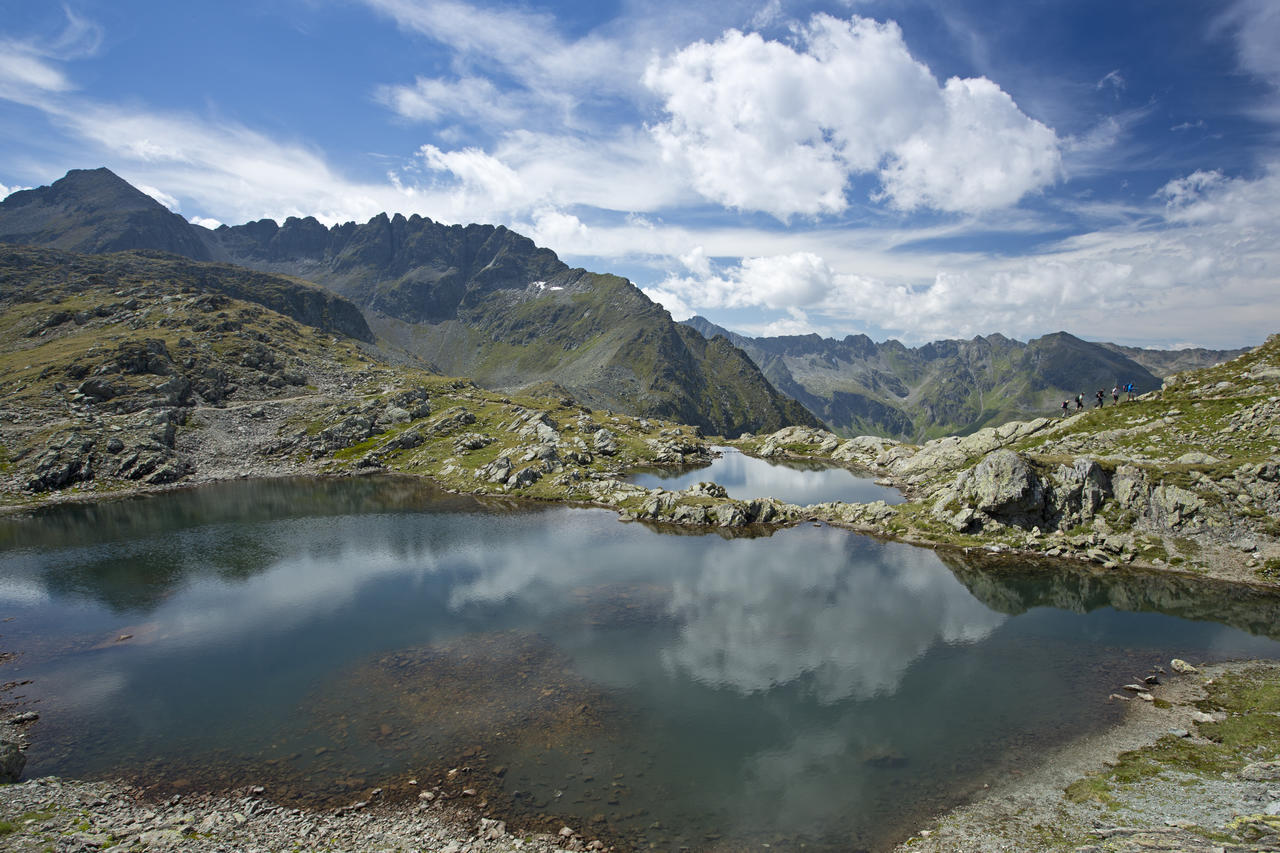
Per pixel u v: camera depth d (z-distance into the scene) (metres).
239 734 39.91
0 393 153.62
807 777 34.72
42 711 43.06
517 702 43.78
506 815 31.66
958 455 126.19
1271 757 33.28
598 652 52.03
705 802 32.66
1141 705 41.59
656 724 40.66
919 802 32.31
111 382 162.88
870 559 79.69
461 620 59.41
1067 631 55.31
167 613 61.72
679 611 61.50
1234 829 24.89
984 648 52.06
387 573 74.50
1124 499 78.44
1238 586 64.50
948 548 83.19
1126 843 25.16
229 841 29.19
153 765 36.53
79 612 62.09
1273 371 94.19
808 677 47.25
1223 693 42.31
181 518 104.81
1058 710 41.44
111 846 28.03
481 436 167.88
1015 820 30.19
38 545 87.56
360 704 43.69
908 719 40.81
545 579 72.00
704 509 102.12
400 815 31.66
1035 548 79.00
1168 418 96.31
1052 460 87.12
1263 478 70.94
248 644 54.16
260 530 96.62
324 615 60.91
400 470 153.75
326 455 163.62
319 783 34.59
